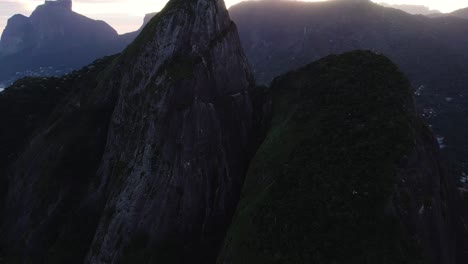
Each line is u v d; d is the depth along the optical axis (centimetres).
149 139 4762
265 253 3256
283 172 3831
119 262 4478
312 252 3138
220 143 4856
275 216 3459
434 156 3981
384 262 2994
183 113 4684
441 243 3366
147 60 5322
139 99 5272
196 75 4828
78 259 5069
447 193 3925
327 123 4147
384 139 3669
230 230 3778
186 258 4419
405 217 3222
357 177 3462
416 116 4128
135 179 4719
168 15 5259
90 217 5391
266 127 5200
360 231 3145
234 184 4903
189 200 4588
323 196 3444
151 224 4525
